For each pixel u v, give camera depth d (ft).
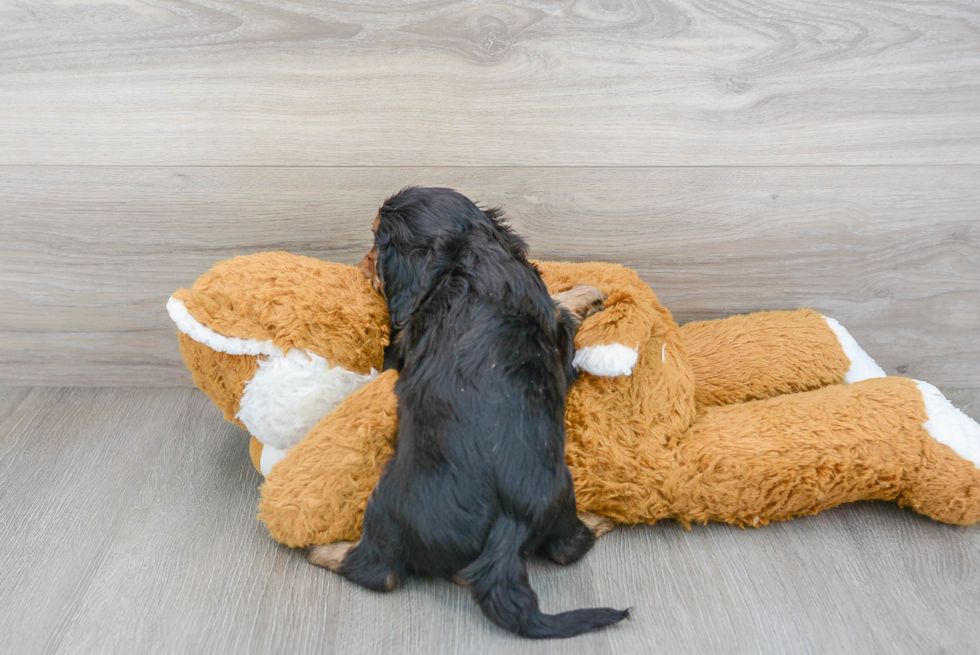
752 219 7.06
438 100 6.57
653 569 5.40
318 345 5.47
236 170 6.83
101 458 6.66
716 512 5.65
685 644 4.77
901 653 4.71
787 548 5.61
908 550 5.59
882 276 7.26
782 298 7.39
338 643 4.79
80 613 5.01
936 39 6.39
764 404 5.92
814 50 6.44
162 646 4.77
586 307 5.74
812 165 6.83
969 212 6.97
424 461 4.83
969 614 5.01
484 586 4.63
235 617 4.99
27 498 6.12
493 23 6.31
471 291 5.18
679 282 7.32
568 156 6.81
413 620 4.97
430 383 4.98
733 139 6.74
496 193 6.95
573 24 6.33
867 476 5.56
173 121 6.65
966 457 5.53
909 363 7.64
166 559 5.49
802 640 4.80
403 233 5.58
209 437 7.00
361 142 6.73
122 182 6.87
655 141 6.76
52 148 6.73
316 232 7.07
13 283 7.29
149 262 7.22
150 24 6.31
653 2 6.27
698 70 6.50
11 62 6.41
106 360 7.69
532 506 4.76
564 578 5.31
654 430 5.62
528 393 4.92
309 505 5.27
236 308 5.42
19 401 7.52
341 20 6.30
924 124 6.67
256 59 6.42
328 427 5.33
